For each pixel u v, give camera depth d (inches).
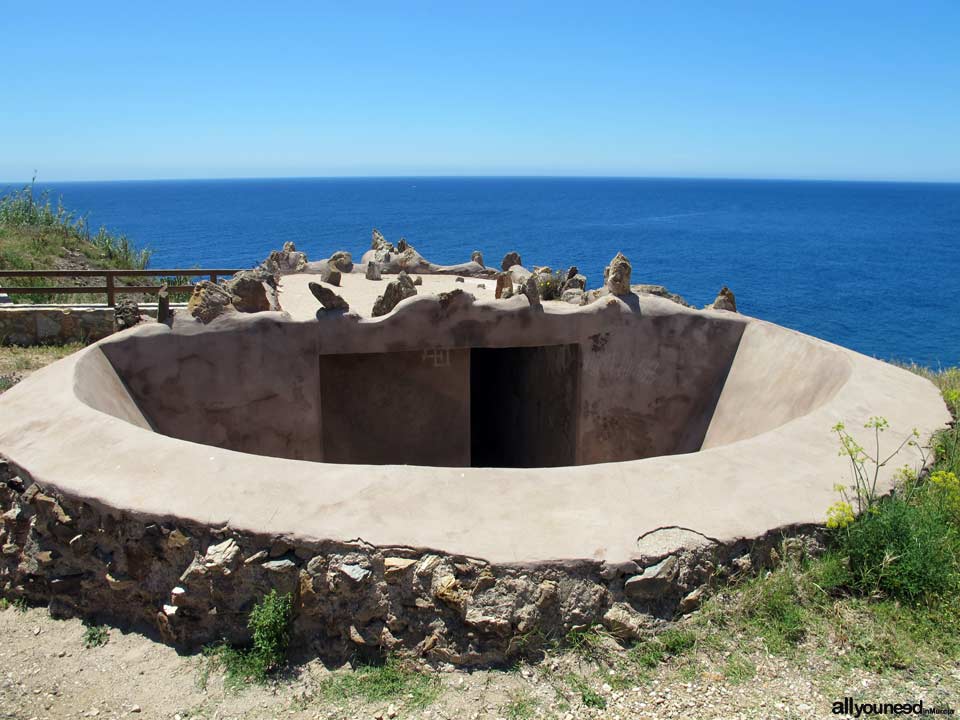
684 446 418.9
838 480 226.5
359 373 410.9
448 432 425.7
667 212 6382.9
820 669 174.9
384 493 202.2
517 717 165.5
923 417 282.8
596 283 2220.7
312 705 173.3
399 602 183.0
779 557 199.5
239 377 369.1
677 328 415.2
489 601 179.3
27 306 588.7
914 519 205.6
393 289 389.4
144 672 190.9
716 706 165.8
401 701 171.8
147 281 841.5
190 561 196.4
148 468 219.8
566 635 180.4
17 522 229.0
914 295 2039.9
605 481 211.6
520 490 205.2
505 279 447.5
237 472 213.8
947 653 178.5
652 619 183.9
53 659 198.7
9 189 935.7
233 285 378.6
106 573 209.2
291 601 188.5
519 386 498.0
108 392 322.7
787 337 386.3
